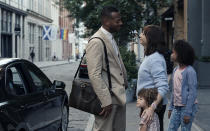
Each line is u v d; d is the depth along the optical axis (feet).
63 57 283.59
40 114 17.92
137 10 59.72
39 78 19.76
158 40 14.08
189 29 56.44
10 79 16.05
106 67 14.74
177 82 16.44
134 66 40.27
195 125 26.37
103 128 14.80
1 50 142.92
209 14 52.42
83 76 36.60
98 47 14.42
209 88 48.91
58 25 266.98
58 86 21.62
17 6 163.02
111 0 57.82
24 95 16.71
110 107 14.23
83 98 14.70
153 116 13.41
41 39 215.10
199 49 56.08
